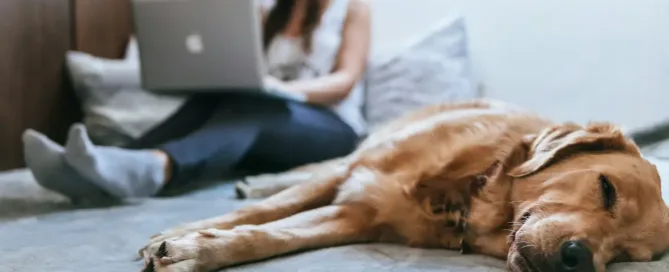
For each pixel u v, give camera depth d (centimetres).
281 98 245
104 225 168
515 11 325
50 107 309
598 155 137
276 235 133
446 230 144
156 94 290
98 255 138
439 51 326
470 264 131
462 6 338
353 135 276
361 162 160
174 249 118
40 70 301
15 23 285
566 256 114
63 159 181
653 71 297
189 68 234
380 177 150
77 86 312
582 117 313
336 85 275
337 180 159
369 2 354
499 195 140
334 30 297
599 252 118
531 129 158
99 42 343
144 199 208
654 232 128
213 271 122
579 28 312
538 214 127
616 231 124
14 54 284
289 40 298
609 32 305
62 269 127
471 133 154
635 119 301
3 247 145
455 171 146
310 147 260
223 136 225
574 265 114
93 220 175
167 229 152
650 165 138
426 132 157
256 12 221
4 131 278
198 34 227
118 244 148
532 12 321
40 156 181
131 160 195
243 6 219
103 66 312
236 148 228
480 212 140
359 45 301
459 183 146
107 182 188
